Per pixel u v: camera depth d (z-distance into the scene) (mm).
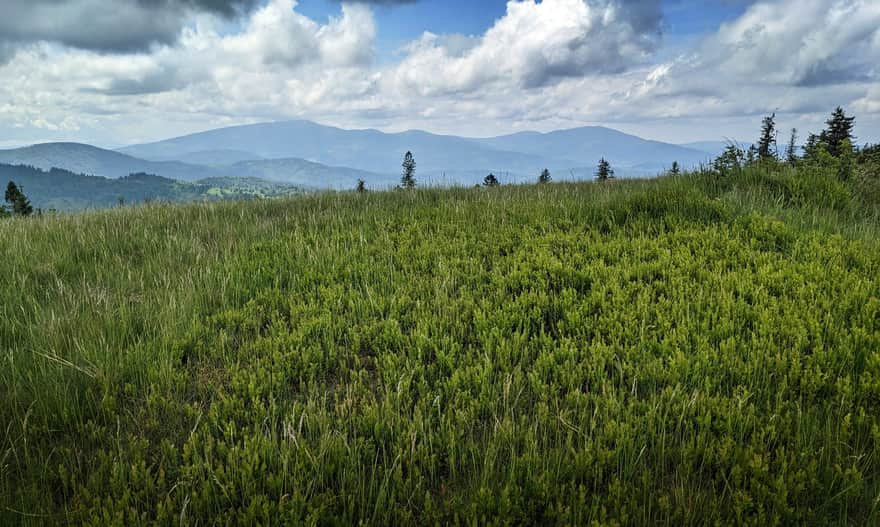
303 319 5070
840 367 3885
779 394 3529
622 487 2867
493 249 7141
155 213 10969
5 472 3072
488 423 3598
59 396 3684
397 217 9398
